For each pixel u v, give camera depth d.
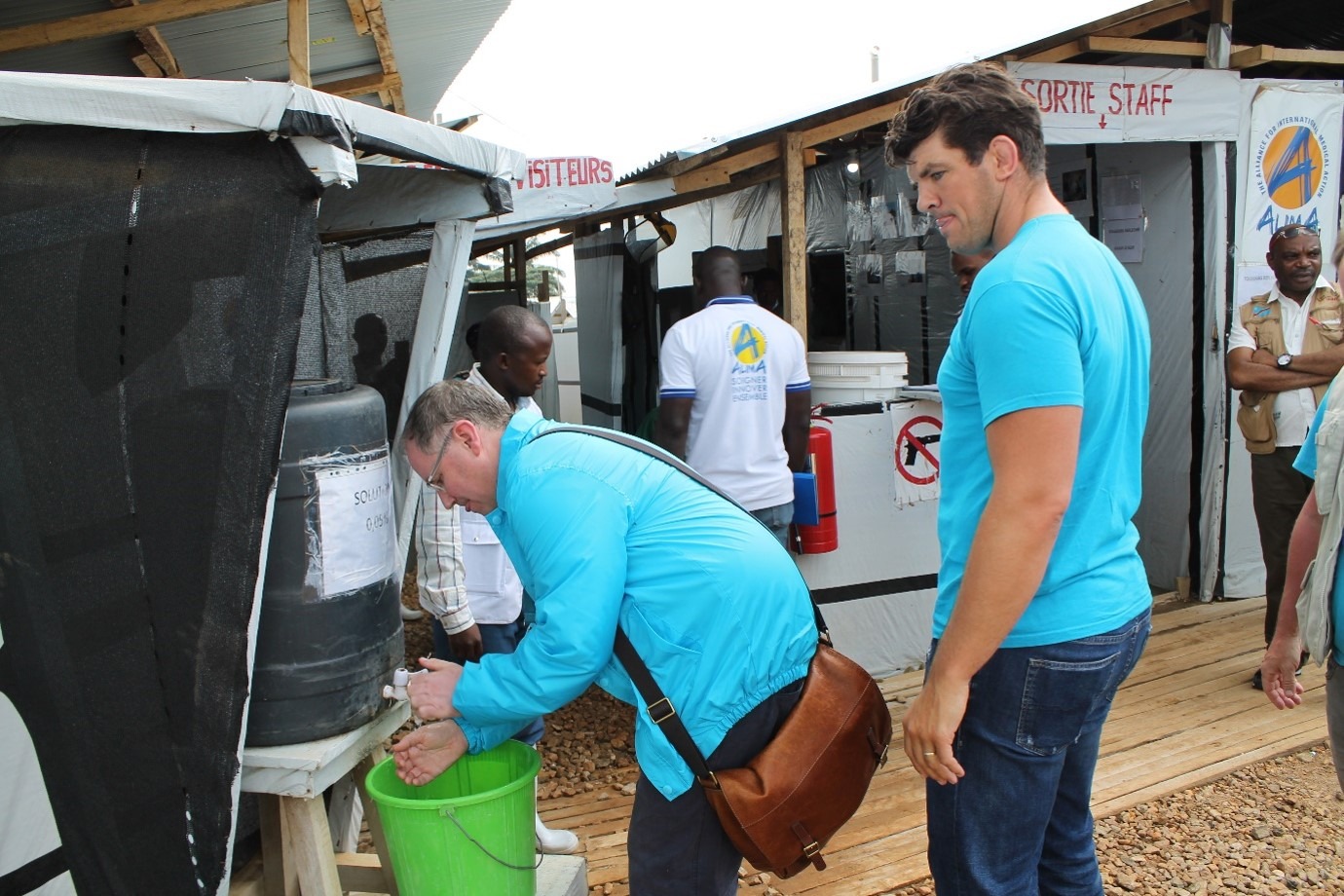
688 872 2.03
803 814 1.96
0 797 1.96
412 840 2.01
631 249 6.86
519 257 8.01
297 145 1.78
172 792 1.90
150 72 5.18
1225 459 5.62
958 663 1.75
